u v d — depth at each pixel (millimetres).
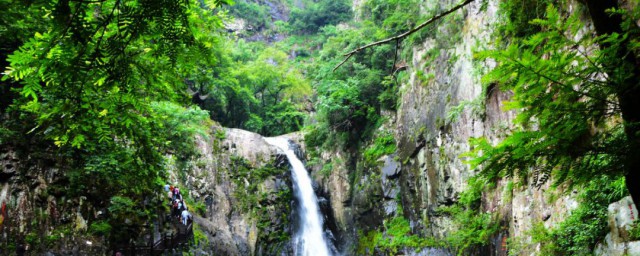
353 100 25750
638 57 2492
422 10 20297
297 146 31188
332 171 27938
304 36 53250
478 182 3021
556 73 2518
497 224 13414
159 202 16125
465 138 16016
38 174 12406
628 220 6691
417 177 20578
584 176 2682
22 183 12000
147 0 3602
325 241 26859
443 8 18719
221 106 33969
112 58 3842
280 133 37688
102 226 13211
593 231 8094
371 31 25359
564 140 2592
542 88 2613
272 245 24344
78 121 5039
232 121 35750
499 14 12844
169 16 3848
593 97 2523
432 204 18844
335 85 25609
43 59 3826
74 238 12508
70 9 3342
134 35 3760
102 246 13039
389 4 22938
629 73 2387
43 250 11734
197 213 21328
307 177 29266
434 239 18453
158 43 4383
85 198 13234
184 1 3783
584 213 8469
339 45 28484
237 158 26047
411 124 21641
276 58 41031
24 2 3434
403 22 21719
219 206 23188
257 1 60344
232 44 39812
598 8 2605
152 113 8305
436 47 19625
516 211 12117
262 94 38188
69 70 3721
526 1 9555
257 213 24641
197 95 29406
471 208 15820
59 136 5254
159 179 14547
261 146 27547
